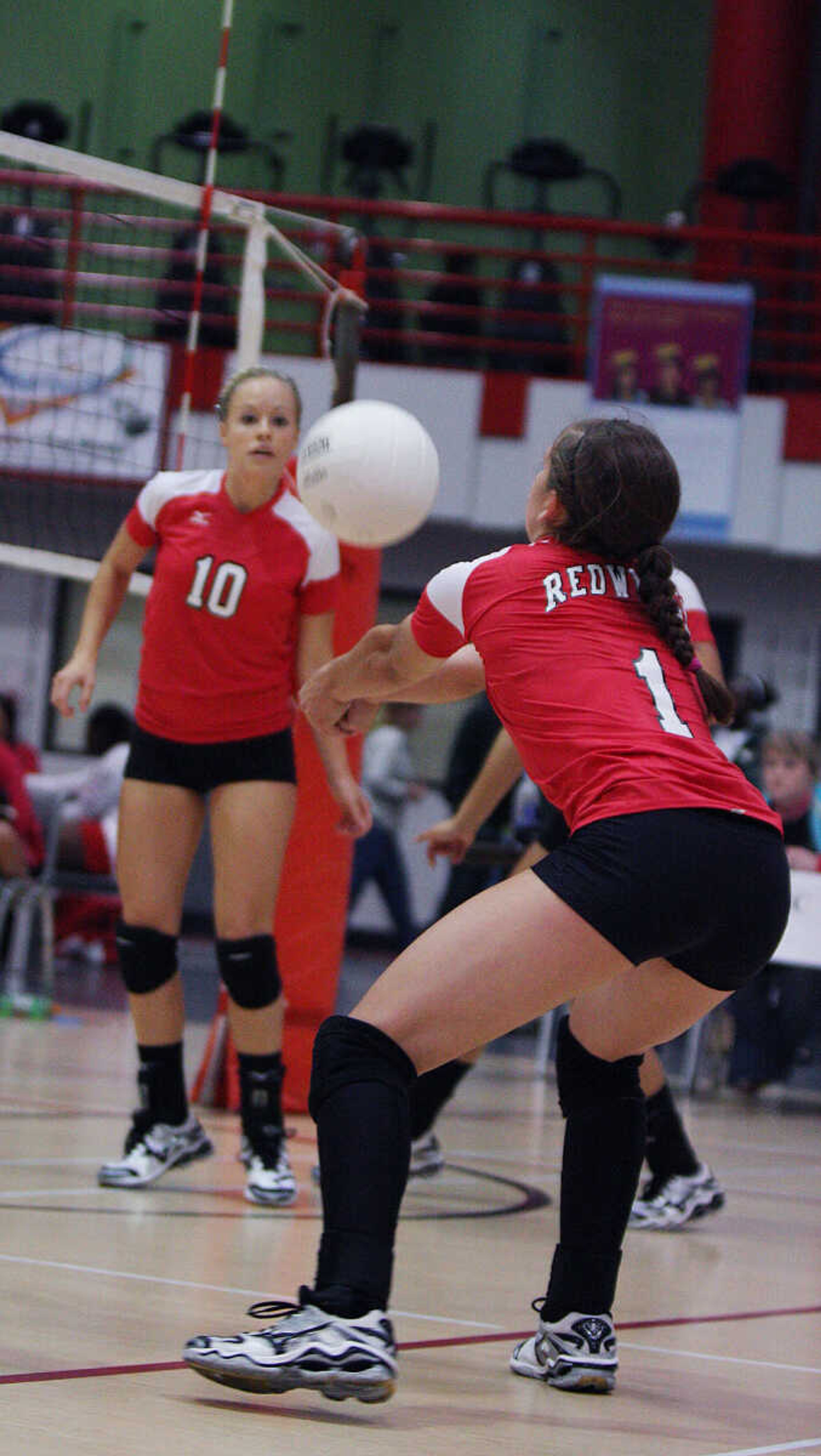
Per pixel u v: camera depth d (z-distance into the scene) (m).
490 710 14.51
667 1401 4.73
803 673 27.42
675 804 4.33
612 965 4.31
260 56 31.88
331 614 8.10
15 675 29.72
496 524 25.20
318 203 25.12
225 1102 11.02
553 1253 5.94
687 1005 4.74
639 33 33.25
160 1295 5.48
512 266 27.48
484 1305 5.87
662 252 29.20
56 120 26.45
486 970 4.29
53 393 17.58
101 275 22.25
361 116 32.44
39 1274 5.66
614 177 33.03
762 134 29.77
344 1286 4.15
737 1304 6.36
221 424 7.97
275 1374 4.07
